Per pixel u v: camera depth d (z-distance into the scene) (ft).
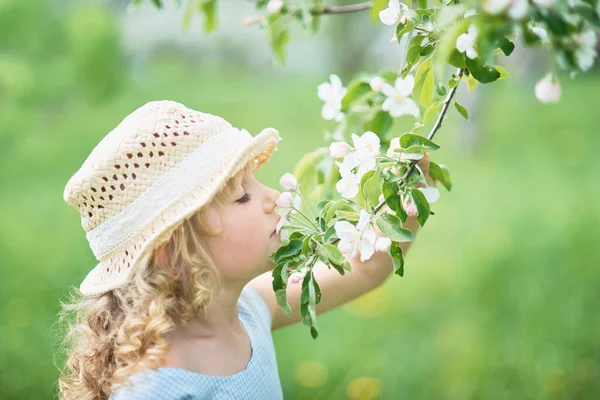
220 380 4.39
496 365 9.91
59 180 21.20
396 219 3.87
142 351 4.32
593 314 10.55
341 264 3.89
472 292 11.71
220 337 4.55
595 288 11.09
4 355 9.96
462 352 10.21
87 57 33.12
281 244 4.41
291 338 10.98
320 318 11.62
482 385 9.66
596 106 31.48
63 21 33.86
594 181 18.53
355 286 5.22
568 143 24.26
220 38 53.11
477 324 10.89
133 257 4.24
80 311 5.08
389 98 4.40
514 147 24.40
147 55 51.93
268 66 53.16
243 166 4.21
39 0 32.91
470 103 23.30
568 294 11.05
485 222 15.24
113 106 34.17
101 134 27.84
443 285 12.26
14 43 32.42
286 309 4.06
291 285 5.39
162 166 4.20
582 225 13.42
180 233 4.25
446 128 27.25
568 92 35.86
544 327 10.37
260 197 4.41
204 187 4.18
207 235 4.28
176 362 4.31
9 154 24.47
